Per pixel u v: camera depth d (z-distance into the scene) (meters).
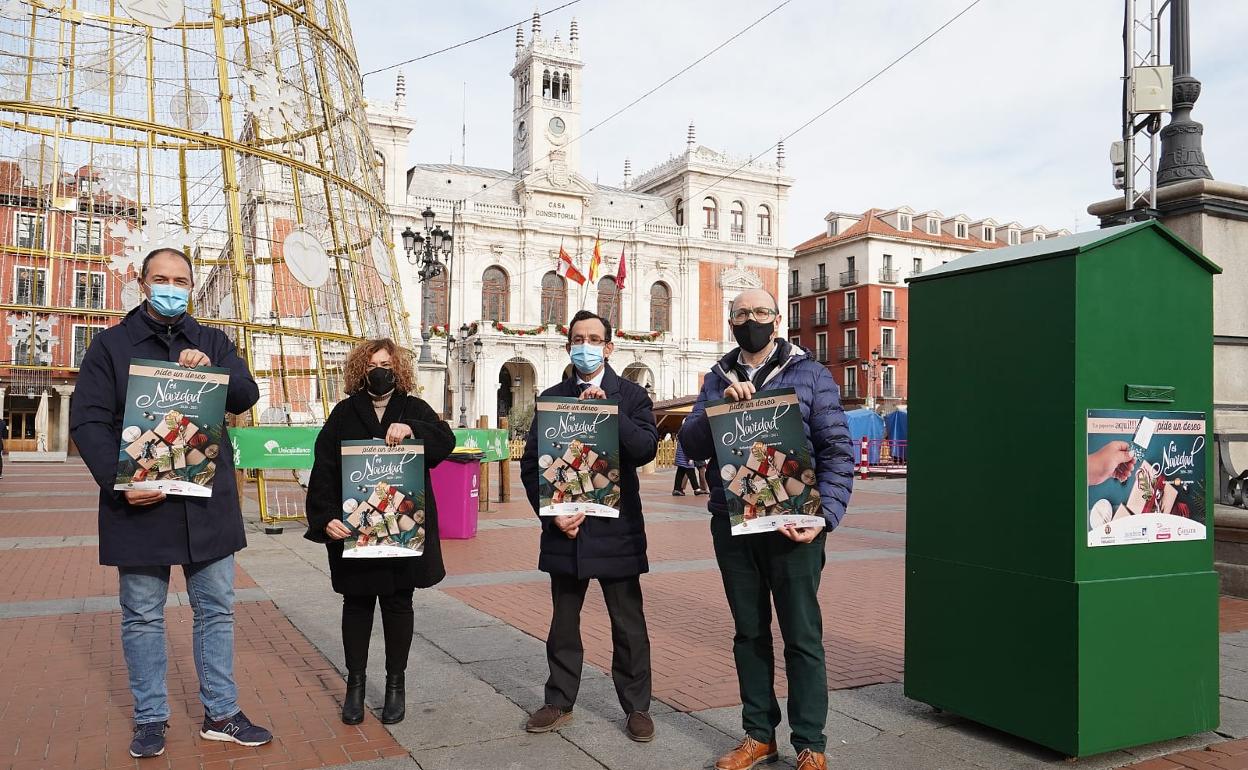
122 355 3.22
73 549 8.15
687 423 3.36
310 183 10.93
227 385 3.29
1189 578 3.32
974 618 3.44
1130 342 3.21
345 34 11.39
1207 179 7.45
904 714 3.70
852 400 52.12
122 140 9.09
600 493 3.44
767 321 3.25
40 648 4.67
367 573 3.50
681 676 4.28
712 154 51.44
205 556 3.22
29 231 9.94
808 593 3.07
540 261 46.25
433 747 3.33
